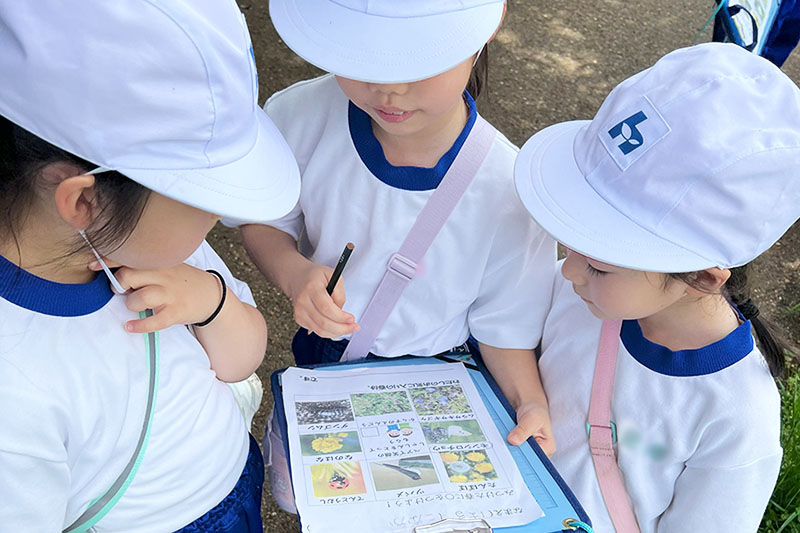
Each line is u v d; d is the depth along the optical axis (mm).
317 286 1372
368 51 1106
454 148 1342
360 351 1494
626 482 1357
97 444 939
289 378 1385
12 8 691
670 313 1257
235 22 812
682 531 1290
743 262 1105
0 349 833
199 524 1106
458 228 1372
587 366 1381
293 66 3666
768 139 1044
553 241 1443
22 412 828
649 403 1301
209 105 782
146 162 776
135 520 1026
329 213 1427
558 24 4508
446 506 1142
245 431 1238
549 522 1136
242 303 1239
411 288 1424
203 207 807
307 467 1190
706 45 1140
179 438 1048
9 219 826
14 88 719
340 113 1393
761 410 1215
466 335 1541
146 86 737
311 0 1156
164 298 1025
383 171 1350
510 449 1283
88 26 705
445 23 1112
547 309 1484
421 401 1365
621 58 4289
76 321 916
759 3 1729
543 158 1269
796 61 4262
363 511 1123
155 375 1012
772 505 2070
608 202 1133
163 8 727
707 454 1256
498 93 3850
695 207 1064
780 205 1069
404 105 1188
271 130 992
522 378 1455
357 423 1293
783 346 1364
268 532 2033
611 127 1141
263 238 1538
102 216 816
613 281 1176
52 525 889
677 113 1069
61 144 741
